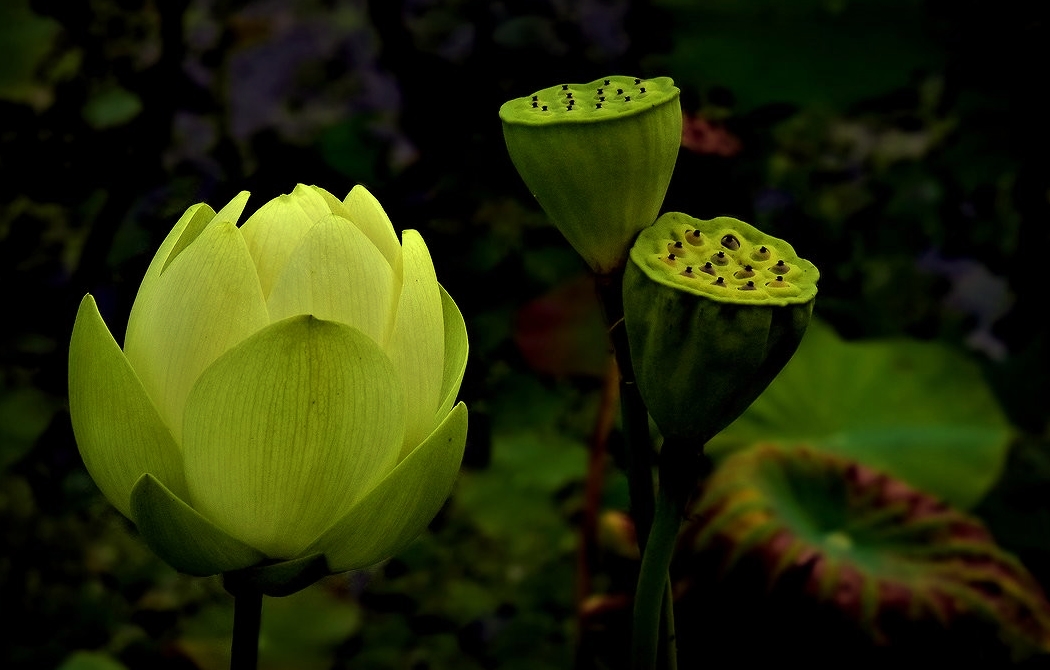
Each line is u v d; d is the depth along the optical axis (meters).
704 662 1.65
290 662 2.46
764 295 1.30
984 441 2.45
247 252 1.34
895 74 2.65
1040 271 2.78
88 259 2.38
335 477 1.33
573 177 1.33
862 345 2.66
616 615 1.65
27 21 2.86
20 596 2.79
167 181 2.52
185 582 2.83
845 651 1.64
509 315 2.89
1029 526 2.57
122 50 2.61
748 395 1.31
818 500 1.88
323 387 1.32
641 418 1.35
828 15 2.72
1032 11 2.61
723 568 1.68
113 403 1.33
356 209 1.37
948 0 2.65
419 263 1.36
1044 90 2.65
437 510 1.35
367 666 2.87
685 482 1.32
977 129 2.79
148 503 1.32
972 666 1.64
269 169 2.61
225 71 2.71
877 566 1.69
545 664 2.84
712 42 2.69
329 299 1.34
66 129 2.51
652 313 1.30
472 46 2.74
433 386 1.36
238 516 1.33
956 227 2.89
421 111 2.68
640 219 1.34
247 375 1.31
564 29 2.72
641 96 1.34
